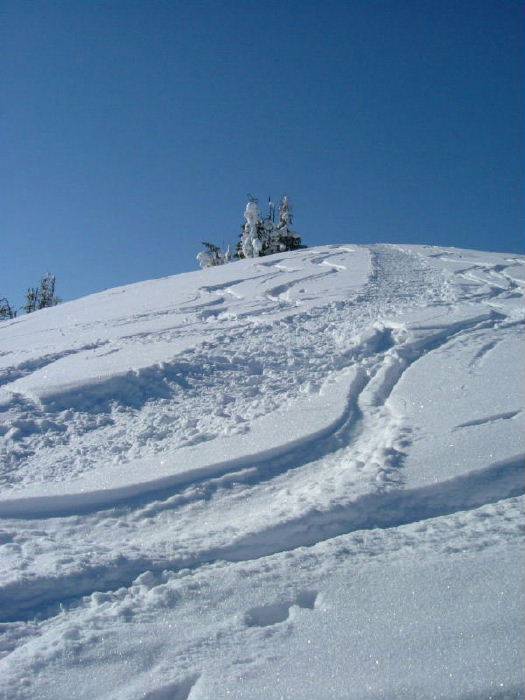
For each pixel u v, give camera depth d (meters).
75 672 3.18
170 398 7.87
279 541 4.42
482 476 5.05
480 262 18.39
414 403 6.91
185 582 3.89
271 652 3.21
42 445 6.79
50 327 13.59
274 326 11.24
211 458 5.89
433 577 3.72
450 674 2.89
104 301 16.67
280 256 21.41
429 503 4.82
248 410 7.21
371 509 4.71
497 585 3.56
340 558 4.06
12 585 3.95
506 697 2.74
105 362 9.14
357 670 3.00
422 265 18.48
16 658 3.32
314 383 7.96
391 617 3.39
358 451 5.92
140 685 3.06
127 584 4.07
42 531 4.97
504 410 6.38
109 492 5.41
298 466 5.77
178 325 11.92
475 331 9.89
